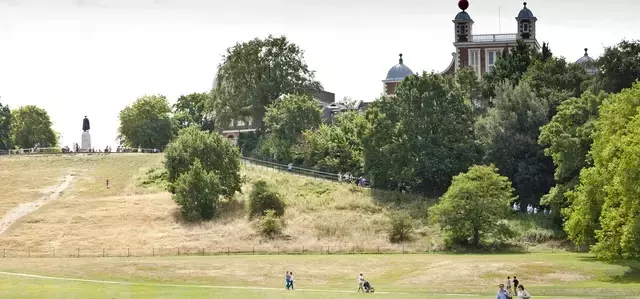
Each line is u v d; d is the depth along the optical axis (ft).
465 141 521.24
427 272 353.10
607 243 337.11
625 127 363.97
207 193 505.66
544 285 323.16
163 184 580.71
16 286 317.42
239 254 436.35
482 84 613.11
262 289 315.17
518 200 508.12
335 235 476.13
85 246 456.86
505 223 463.42
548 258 384.88
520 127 520.01
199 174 508.12
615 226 334.65
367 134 534.78
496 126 519.60
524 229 465.88
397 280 344.49
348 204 513.45
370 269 369.09
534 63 604.08
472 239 449.89
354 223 488.44
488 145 516.73
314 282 343.46
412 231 474.08
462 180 455.22
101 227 490.08
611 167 340.18
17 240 465.06
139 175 606.55
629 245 320.09
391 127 529.45
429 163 514.27
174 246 455.22
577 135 450.30
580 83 563.07
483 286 323.57
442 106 524.11
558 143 449.06
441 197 488.02
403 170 517.55
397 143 522.88
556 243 449.06
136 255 434.30
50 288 311.68
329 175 569.23
